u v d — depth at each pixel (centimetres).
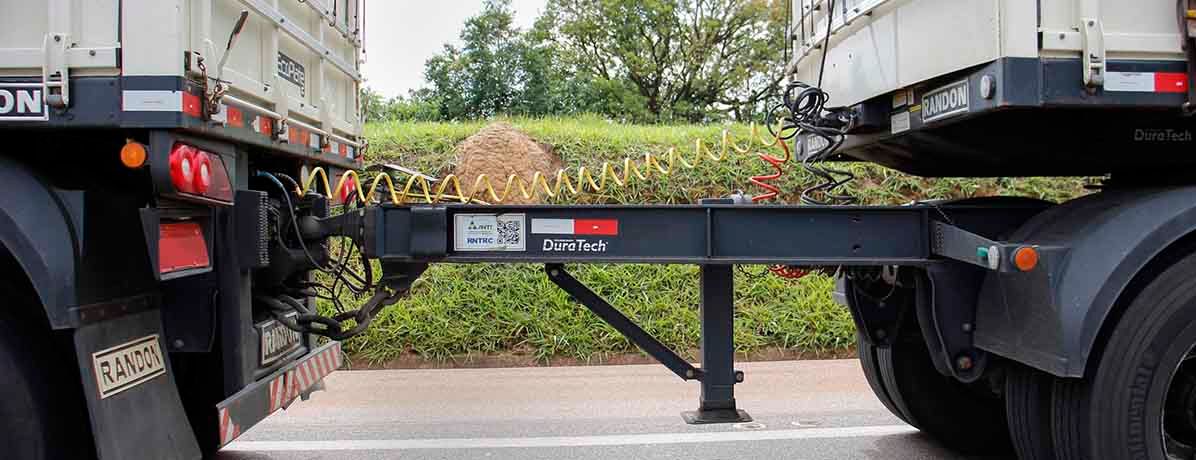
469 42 2203
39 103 292
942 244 354
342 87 513
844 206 359
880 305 434
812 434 514
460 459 465
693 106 2705
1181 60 311
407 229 361
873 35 389
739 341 773
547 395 630
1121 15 308
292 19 416
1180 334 307
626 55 2664
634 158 945
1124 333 309
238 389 348
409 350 755
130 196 325
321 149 449
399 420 554
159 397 323
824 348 782
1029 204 378
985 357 359
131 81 290
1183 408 324
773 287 837
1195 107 308
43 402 299
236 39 346
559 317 783
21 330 299
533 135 985
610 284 822
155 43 291
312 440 504
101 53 291
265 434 518
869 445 491
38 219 288
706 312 409
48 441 299
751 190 905
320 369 448
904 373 467
